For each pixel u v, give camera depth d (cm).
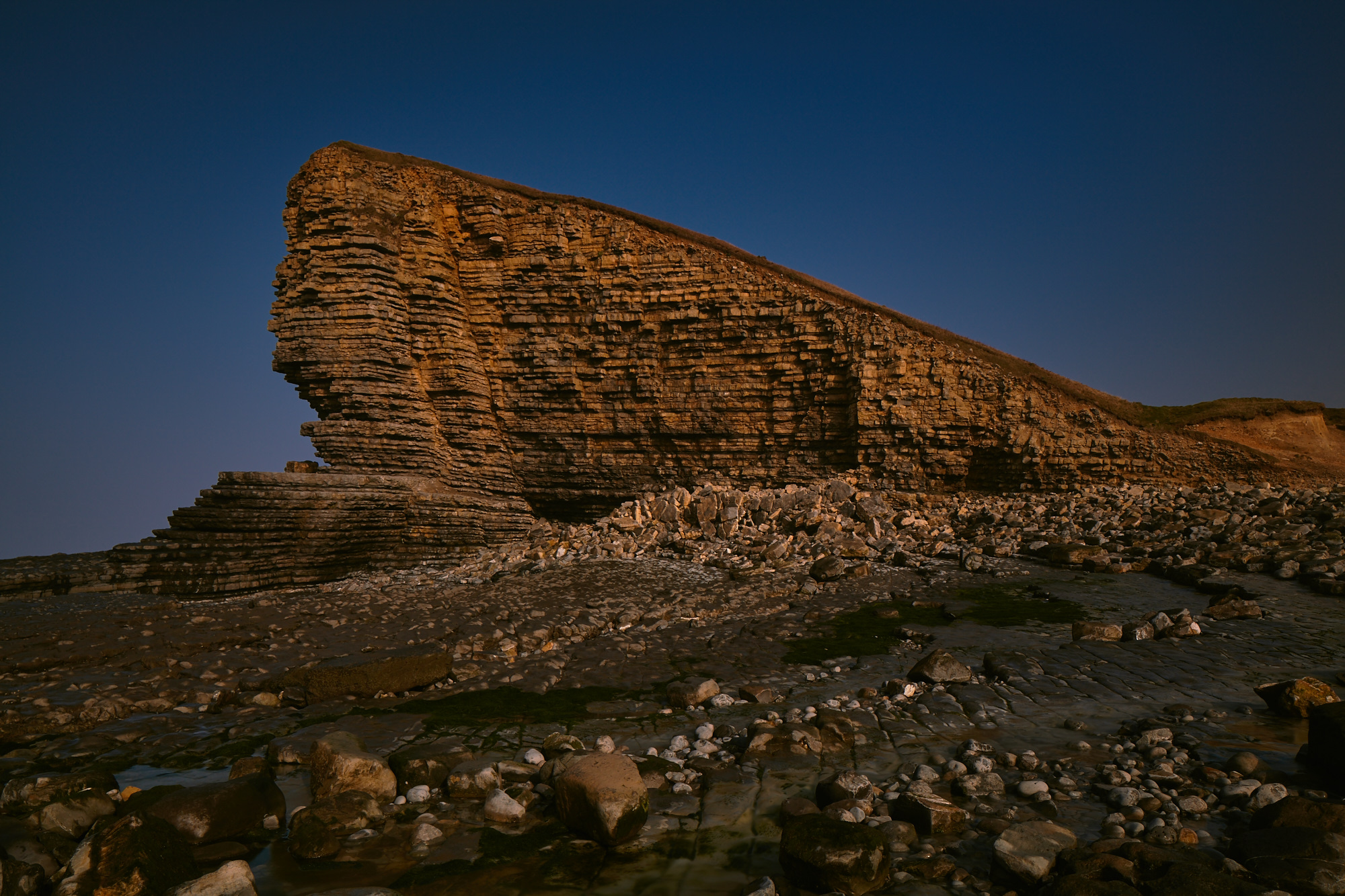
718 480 3125
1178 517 2011
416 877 491
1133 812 528
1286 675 885
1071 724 730
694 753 696
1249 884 395
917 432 2955
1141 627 1085
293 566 2425
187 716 839
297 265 3136
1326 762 572
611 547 2325
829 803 563
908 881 462
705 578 1827
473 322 3294
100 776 623
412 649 998
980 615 1321
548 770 644
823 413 3061
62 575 2130
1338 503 1869
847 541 2027
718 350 3158
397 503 2748
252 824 571
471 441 3231
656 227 3359
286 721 820
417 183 3234
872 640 1200
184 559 2255
